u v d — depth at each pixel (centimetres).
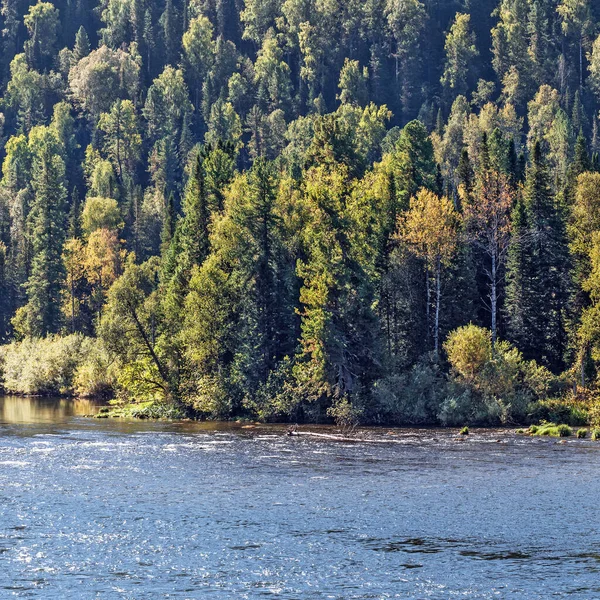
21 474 9631
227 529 7438
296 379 14888
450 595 5966
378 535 7275
